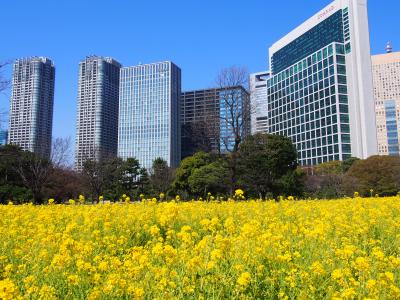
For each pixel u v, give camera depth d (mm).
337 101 96438
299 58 117562
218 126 32906
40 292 4094
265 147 34188
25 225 8453
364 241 6578
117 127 91438
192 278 4352
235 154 31984
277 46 128625
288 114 115062
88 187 40812
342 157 94250
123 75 95375
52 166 35875
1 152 33281
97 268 4984
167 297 3973
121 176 45594
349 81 97625
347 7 99438
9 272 4949
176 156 86250
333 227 7852
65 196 39188
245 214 9617
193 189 36844
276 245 5465
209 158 39438
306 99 107875
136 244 7137
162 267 4578
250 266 4812
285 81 117312
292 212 9172
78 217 9016
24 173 33281
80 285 4422
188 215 9180
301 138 108625
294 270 4535
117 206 10758
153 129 90312
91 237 6770
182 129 84312
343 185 42469
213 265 4395
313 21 112062
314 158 102938
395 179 41156
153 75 94000
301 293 4160
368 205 12125
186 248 5586
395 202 12734
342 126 95625
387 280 4078
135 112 93062
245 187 33000
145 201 12023
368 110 93750
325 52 101750
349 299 4039
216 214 9539
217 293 4168
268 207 10742
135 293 3963
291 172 35281
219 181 34125
